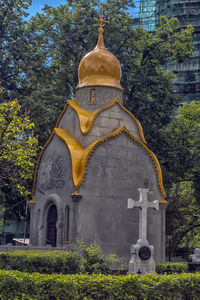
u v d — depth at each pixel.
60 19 42.06
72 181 27.16
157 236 29.44
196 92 85.44
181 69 86.50
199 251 25.72
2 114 26.48
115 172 28.31
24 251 20.92
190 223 46.19
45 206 29.59
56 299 12.63
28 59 39.00
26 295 12.24
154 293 14.06
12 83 38.91
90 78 31.62
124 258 27.47
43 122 36.56
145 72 41.44
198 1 86.44
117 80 32.31
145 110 40.19
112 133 28.75
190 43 44.06
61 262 19.27
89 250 22.14
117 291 13.45
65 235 27.45
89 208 26.91
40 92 36.09
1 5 39.69
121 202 28.17
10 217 39.16
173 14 87.31
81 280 13.28
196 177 41.81
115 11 41.91
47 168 30.64
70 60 41.56
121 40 41.19
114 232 27.50
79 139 29.31
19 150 26.27
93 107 30.92
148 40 43.97
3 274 12.38
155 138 40.34
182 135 41.75
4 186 36.28
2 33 39.06
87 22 41.03
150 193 29.61
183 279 15.02
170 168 40.12
